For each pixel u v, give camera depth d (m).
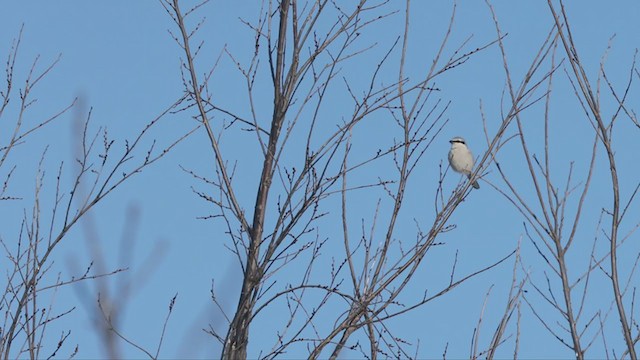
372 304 11.17
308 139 11.03
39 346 9.54
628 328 9.70
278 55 11.81
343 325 10.71
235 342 10.14
